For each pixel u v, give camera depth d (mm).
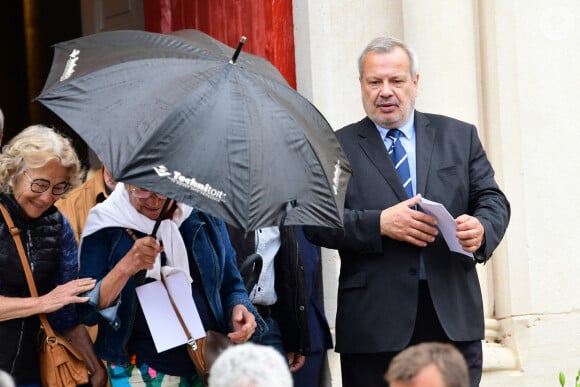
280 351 9273
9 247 7008
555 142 10125
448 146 8000
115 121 6211
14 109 14484
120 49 6648
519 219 10047
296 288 9234
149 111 6238
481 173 8008
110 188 8742
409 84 7961
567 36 10156
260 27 10367
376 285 7754
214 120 6293
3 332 6969
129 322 6969
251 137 6309
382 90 7902
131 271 6773
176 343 6953
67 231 7242
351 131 8062
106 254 7023
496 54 10070
